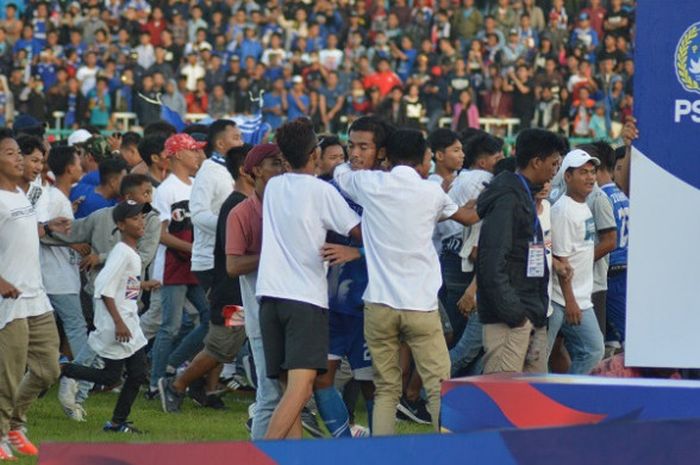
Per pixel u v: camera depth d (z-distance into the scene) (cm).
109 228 2372
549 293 1934
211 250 2370
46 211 2341
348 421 1886
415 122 5319
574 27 5944
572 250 2156
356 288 1873
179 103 5209
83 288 2564
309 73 5547
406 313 1769
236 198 2181
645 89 1407
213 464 1291
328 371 1869
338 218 1708
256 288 1711
